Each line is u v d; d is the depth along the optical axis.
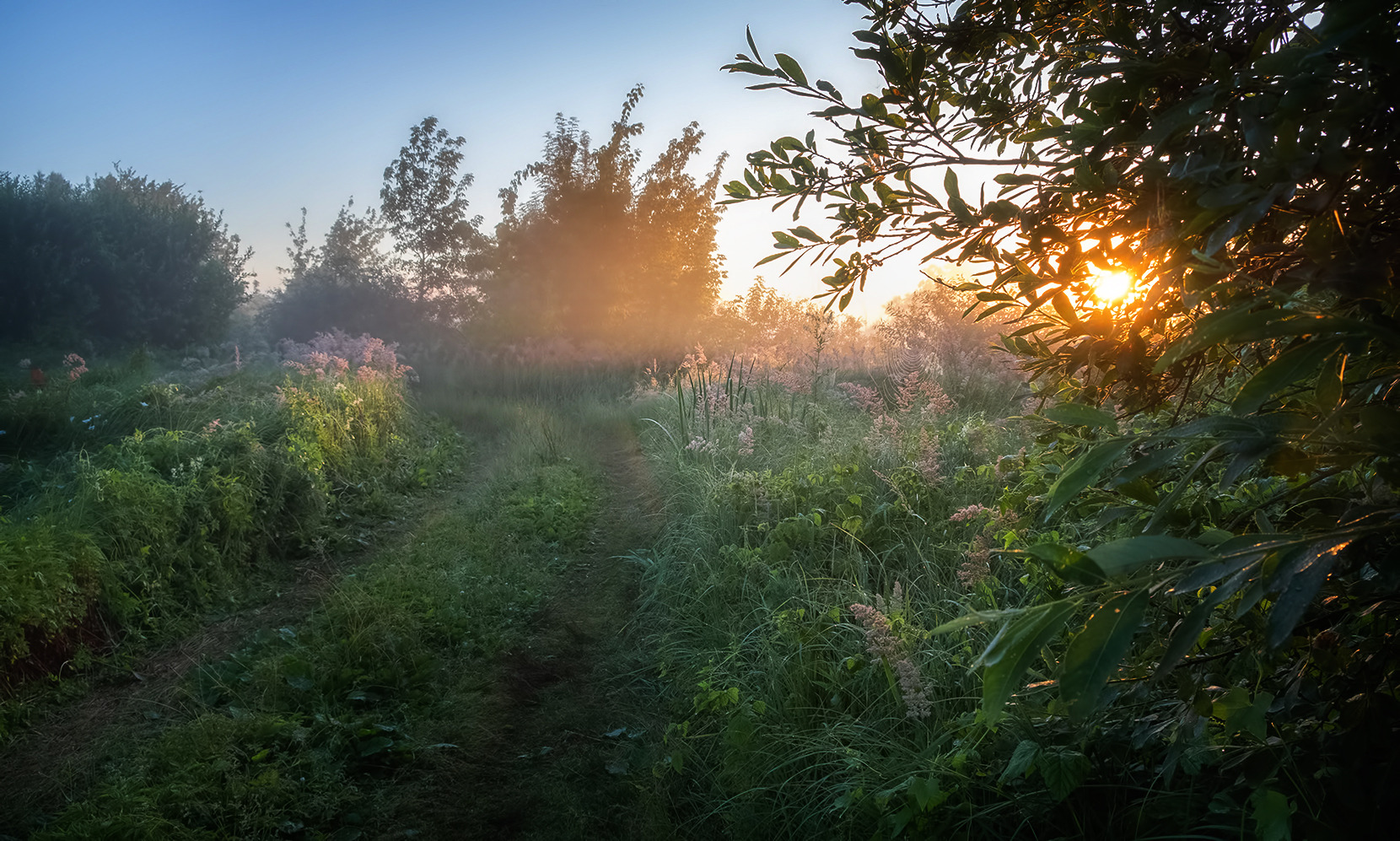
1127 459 1.92
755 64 1.86
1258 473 1.91
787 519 5.27
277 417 8.66
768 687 3.77
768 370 10.95
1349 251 1.17
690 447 7.97
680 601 5.25
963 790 2.57
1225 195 1.15
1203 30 1.49
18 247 20.14
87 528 5.30
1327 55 1.06
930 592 4.15
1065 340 1.78
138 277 22.58
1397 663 1.51
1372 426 1.10
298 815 3.34
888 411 8.85
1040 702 2.38
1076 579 1.05
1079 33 1.86
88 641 4.72
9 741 3.89
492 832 3.36
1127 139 1.46
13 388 11.82
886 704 3.29
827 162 1.93
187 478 6.34
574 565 6.62
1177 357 1.13
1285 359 1.03
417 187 25.28
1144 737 2.00
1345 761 1.50
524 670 4.79
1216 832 2.08
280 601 5.90
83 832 3.04
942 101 2.01
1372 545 1.33
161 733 3.97
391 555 6.70
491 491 8.72
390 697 4.37
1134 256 1.49
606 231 23.86
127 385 11.83
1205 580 1.04
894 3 1.98
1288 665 1.77
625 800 3.48
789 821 2.94
